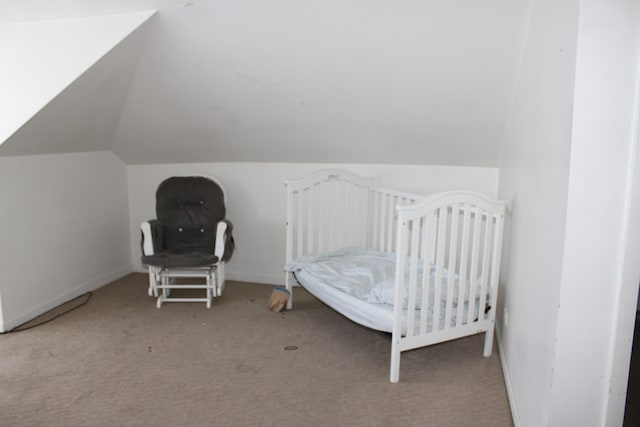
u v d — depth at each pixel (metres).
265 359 2.64
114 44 2.57
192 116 3.37
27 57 2.68
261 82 2.92
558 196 1.53
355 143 3.38
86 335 2.93
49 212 3.30
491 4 2.16
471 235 3.38
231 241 3.59
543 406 1.58
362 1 2.25
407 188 3.57
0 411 2.11
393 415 2.11
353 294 2.65
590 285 1.42
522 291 2.13
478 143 3.10
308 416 2.10
